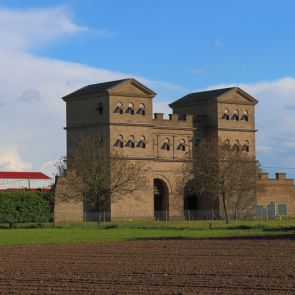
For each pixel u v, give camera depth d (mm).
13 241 115625
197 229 150375
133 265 75625
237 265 74188
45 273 69188
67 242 112938
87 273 68812
